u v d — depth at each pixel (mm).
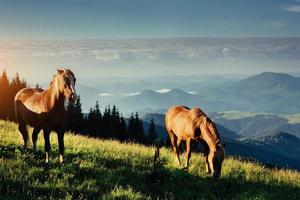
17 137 18281
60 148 13578
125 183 12789
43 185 11125
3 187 10609
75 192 11211
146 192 12508
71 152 15758
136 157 16531
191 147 16203
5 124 24141
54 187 11133
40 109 13469
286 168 19219
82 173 13062
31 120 14195
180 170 14789
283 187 15391
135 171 14203
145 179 13688
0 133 18828
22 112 14719
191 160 17516
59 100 12961
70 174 12438
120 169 14039
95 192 11445
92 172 13273
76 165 13594
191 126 15617
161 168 14562
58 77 12797
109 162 15117
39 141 17484
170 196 12414
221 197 13422
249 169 17297
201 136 15336
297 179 17094
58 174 12539
